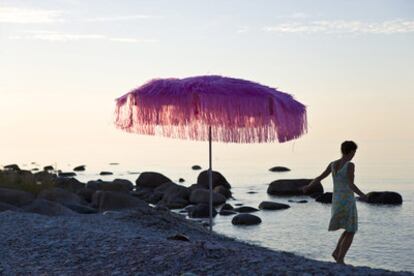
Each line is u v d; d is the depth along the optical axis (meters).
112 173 50.09
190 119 11.50
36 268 9.98
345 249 10.68
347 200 10.59
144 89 11.86
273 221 22.00
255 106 11.42
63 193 22.61
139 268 9.32
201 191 27.53
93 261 10.05
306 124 11.99
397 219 22.34
